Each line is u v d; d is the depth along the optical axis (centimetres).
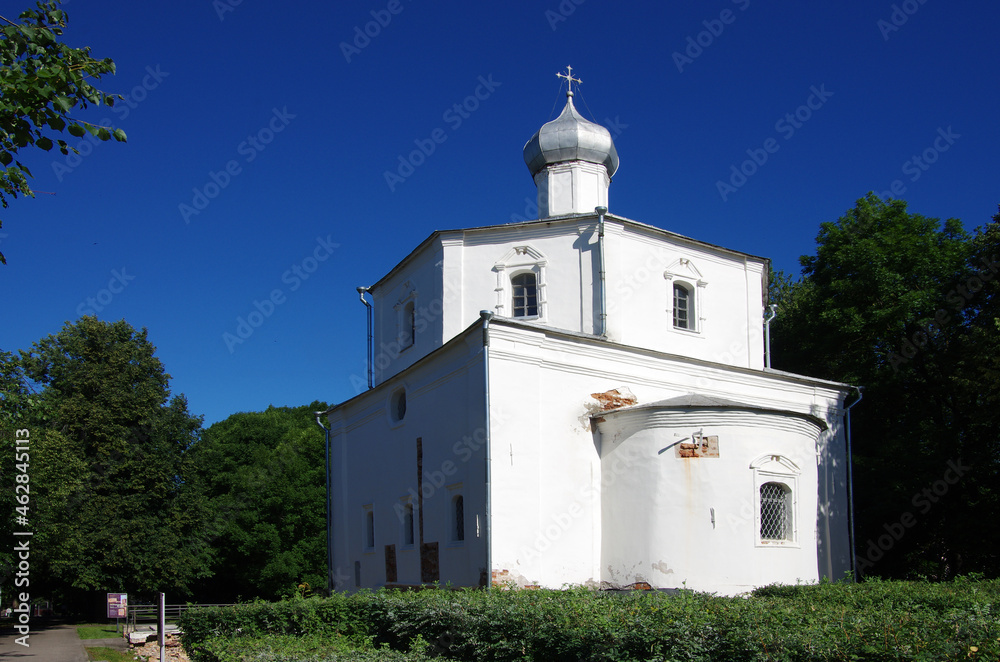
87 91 1179
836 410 2617
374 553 2509
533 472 1961
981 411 2525
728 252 2534
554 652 1017
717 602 1024
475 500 1938
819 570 2403
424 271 2534
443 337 2377
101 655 2414
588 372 2127
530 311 2369
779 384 2494
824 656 754
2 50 1139
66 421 4138
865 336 3056
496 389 1950
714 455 1969
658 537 1947
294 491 5156
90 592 4303
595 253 2305
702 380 2333
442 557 2086
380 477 2516
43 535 3086
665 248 2417
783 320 3800
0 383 2267
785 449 2050
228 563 5138
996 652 693
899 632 759
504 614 1122
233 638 1418
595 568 2016
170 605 4834
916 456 2739
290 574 4919
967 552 2723
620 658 892
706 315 2461
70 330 4456
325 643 1314
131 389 4459
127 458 4294
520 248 2377
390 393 2503
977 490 2775
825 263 3284
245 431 5878
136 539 4141
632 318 2303
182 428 4631
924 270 3020
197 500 4497
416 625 1305
